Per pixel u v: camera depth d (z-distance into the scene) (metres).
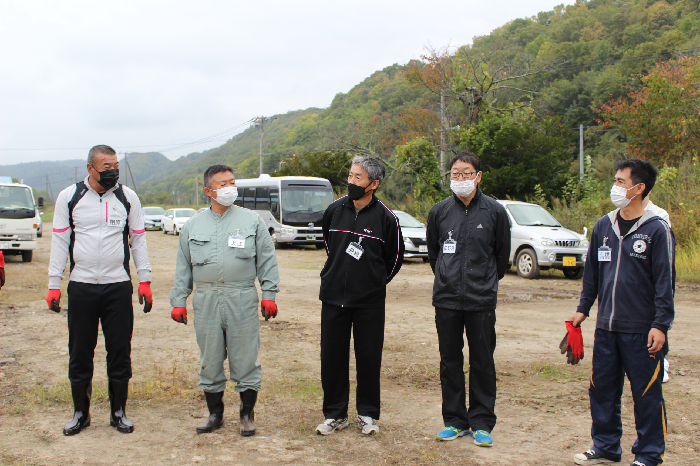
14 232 15.74
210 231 4.15
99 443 4.02
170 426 4.39
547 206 21.52
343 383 4.35
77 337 4.16
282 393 5.23
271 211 23.38
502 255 4.12
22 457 3.74
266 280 4.28
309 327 8.17
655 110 20.25
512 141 24.33
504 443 4.09
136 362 6.20
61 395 5.04
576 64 55.44
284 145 95.38
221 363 4.22
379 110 77.50
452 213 4.21
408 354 6.73
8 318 8.52
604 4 74.06
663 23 58.72
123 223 4.21
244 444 4.03
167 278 13.75
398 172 28.14
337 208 4.34
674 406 4.89
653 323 3.46
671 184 17.55
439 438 4.12
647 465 3.54
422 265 17.17
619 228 3.66
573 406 4.94
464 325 4.21
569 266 13.69
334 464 3.70
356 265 4.22
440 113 31.39
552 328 8.23
